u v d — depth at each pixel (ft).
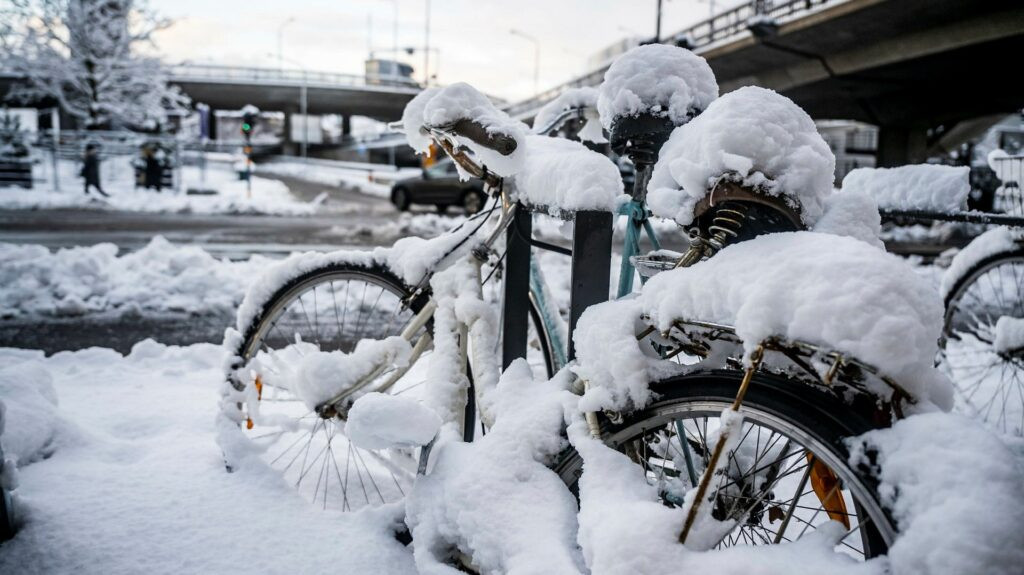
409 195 59.41
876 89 93.40
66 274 19.48
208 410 10.04
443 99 6.16
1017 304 14.62
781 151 4.67
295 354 11.73
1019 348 9.81
